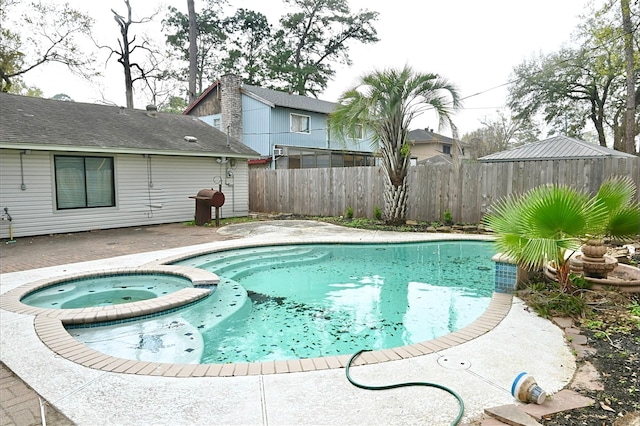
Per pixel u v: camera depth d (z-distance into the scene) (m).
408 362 2.97
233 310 4.86
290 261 7.54
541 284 4.66
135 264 6.55
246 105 19.61
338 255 8.09
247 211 14.61
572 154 12.49
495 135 28.70
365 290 5.79
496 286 4.93
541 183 9.16
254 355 3.67
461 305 5.10
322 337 4.09
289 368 2.89
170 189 12.44
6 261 6.91
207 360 3.55
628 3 14.30
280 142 19.25
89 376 2.79
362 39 30.06
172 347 3.78
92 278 5.91
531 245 3.72
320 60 30.94
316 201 13.59
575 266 4.84
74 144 9.88
